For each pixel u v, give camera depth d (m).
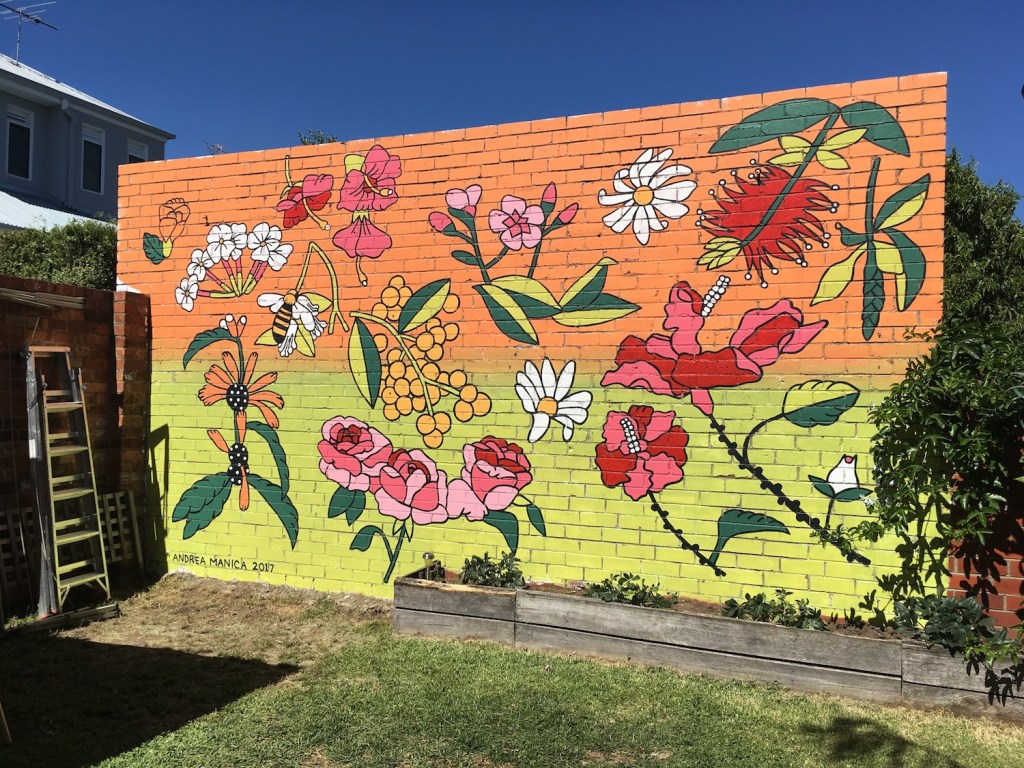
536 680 4.26
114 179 22.92
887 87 4.65
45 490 5.49
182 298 6.48
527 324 5.46
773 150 4.89
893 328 4.60
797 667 4.18
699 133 5.07
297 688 4.23
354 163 5.96
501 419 5.51
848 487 4.67
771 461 4.85
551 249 5.40
